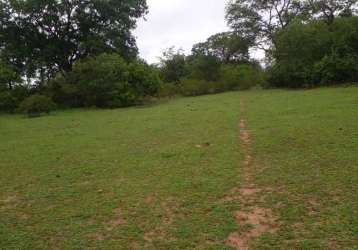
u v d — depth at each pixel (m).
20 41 31.34
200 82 33.19
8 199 7.39
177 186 7.37
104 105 26.84
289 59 29.83
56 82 29.50
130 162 9.38
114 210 6.45
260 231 5.41
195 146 10.62
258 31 41.34
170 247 5.12
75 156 10.50
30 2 29.64
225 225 5.62
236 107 19.00
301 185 6.95
